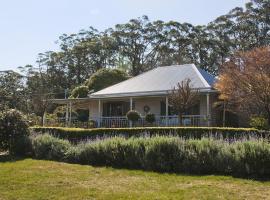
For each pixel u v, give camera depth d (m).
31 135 15.38
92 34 69.69
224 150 10.50
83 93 36.59
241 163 10.09
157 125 25.28
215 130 14.94
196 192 8.13
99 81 39.28
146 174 10.36
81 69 67.69
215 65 57.06
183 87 23.53
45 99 33.81
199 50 58.81
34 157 14.03
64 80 67.81
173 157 10.94
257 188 8.50
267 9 53.84
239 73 22.14
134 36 64.56
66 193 8.23
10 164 11.85
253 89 21.41
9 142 14.98
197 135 15.14
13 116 15.23
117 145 12.06
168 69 30.72
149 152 11.18
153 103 28.50
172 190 8.34
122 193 8.13
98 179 9.62
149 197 7.76
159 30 63.75
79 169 11.09
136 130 16.02
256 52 22.42
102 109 31.20
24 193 8.27
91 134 16.66
